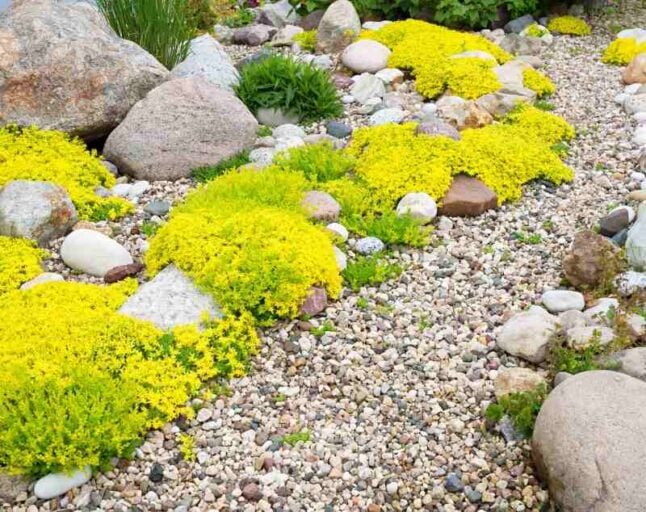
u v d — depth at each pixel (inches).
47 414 90.2
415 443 93.4
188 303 102.3
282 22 185.9
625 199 121.7
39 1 134.7
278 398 97.2
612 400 85.3
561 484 84.1
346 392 97.9
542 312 103.0
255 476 91.0
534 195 123.9
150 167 126.6
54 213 114.6
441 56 149.5
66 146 126.3
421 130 128.6
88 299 103.0
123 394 92.7
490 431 93.7
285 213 110.6
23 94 128.6
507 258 113.0
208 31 179.5
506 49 163.3
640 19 176.2
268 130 136.3
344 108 143.0
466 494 89.3
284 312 102.9
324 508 88.7
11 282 107.0
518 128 133.3
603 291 105.9
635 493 81.4
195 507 88.7
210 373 97.7
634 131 136.1
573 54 161.9
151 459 91.9
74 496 89.0
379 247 113.1
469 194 120.0
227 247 105.1
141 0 143.1
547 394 93.3
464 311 106.1
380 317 105.4
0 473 88.9
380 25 167.6
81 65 129.2
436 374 99.3
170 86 128.6
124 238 115.7
